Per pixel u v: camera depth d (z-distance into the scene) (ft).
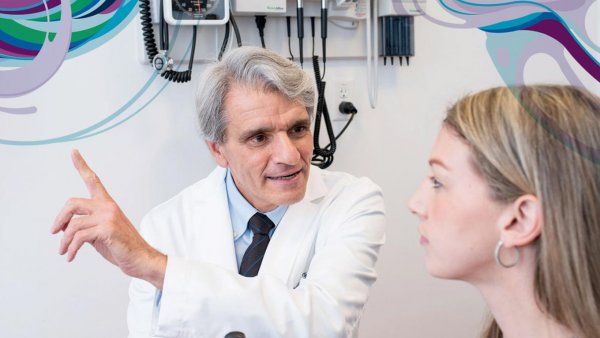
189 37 5.33
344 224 4.19
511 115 2.23
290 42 5.70
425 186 2.54
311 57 5.77
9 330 5.28
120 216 3.27
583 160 2.14
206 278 3.32
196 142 5.61
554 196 2.17
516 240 2.28
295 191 3.98
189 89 5.51
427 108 6.26
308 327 3.38
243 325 3.30
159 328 3.27
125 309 5.58
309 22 5.72
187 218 4.50
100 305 5.51
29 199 5.20
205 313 3.26
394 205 6.35
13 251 5.20
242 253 4.42
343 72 5.98
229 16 5.24
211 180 4.63
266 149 3.88
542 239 2.23
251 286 3.36
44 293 5.34
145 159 5.47
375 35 5.85
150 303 4.15
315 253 4.25
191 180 5.64
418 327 6.62
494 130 2.25
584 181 2.15
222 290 3.29
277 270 4.17
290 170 3.90
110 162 5.38
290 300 3.39
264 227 4.36
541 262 2.26
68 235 3.17
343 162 6.09
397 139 6.25
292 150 3.79
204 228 4.39
